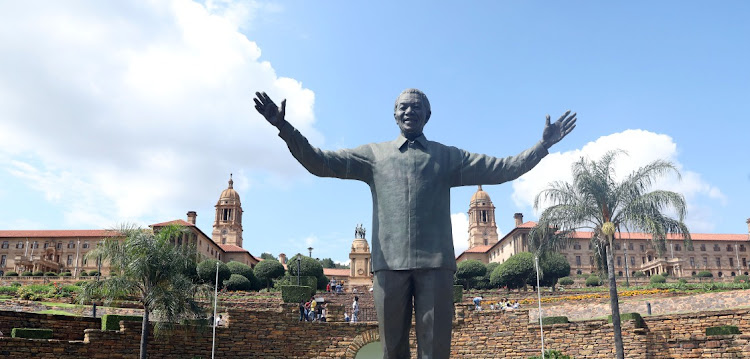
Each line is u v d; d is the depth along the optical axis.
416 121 6.63
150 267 21.39
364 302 42.75
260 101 6.13
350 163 6.64
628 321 25.73
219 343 26.78
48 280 58.12
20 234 89.62
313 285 44.47
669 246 91.69
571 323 27.08
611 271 21.50
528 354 27.70
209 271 48.41
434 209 6.41
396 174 6.48
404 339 6.39
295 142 6.25
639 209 21.23
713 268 91.56
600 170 21.98
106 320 24.58
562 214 21.98
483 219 116.69
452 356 28.84
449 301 6.28
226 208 115.75
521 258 52.56
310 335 28.31
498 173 6.62
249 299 38.91
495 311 29.16
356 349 28.28
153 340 25.14
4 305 27.61
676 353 23.95
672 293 36.38
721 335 23.02
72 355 22.67
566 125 6.76
